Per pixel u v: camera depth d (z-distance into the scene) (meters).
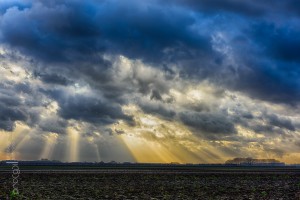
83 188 45.50
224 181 63.91
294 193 41.69
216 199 34.59
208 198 35.38
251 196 37.41
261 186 52.94
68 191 41.19
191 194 39.25
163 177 72.88
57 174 81.38
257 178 74.94
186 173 96.50
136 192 41.25
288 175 92.56
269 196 37.88
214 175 84.12
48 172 95.75
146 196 36.88
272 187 51.00
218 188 47.84
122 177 71.25
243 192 42.34
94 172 98.94
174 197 36.06
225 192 42.12
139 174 86.00
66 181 58.53
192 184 54.88
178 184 54.44
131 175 80.00
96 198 34.72
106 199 34.09
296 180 70.94
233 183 58.94
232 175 86.19
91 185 50.75
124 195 37.78
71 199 33.56
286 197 36.97
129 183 55.59
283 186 53.53
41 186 47.81
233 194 39.84
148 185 51.84
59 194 37.84
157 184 54.03
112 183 55.16
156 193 40.25
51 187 46.38
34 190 41.84
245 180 67.75
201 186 50.78
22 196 35.16
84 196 36.28
